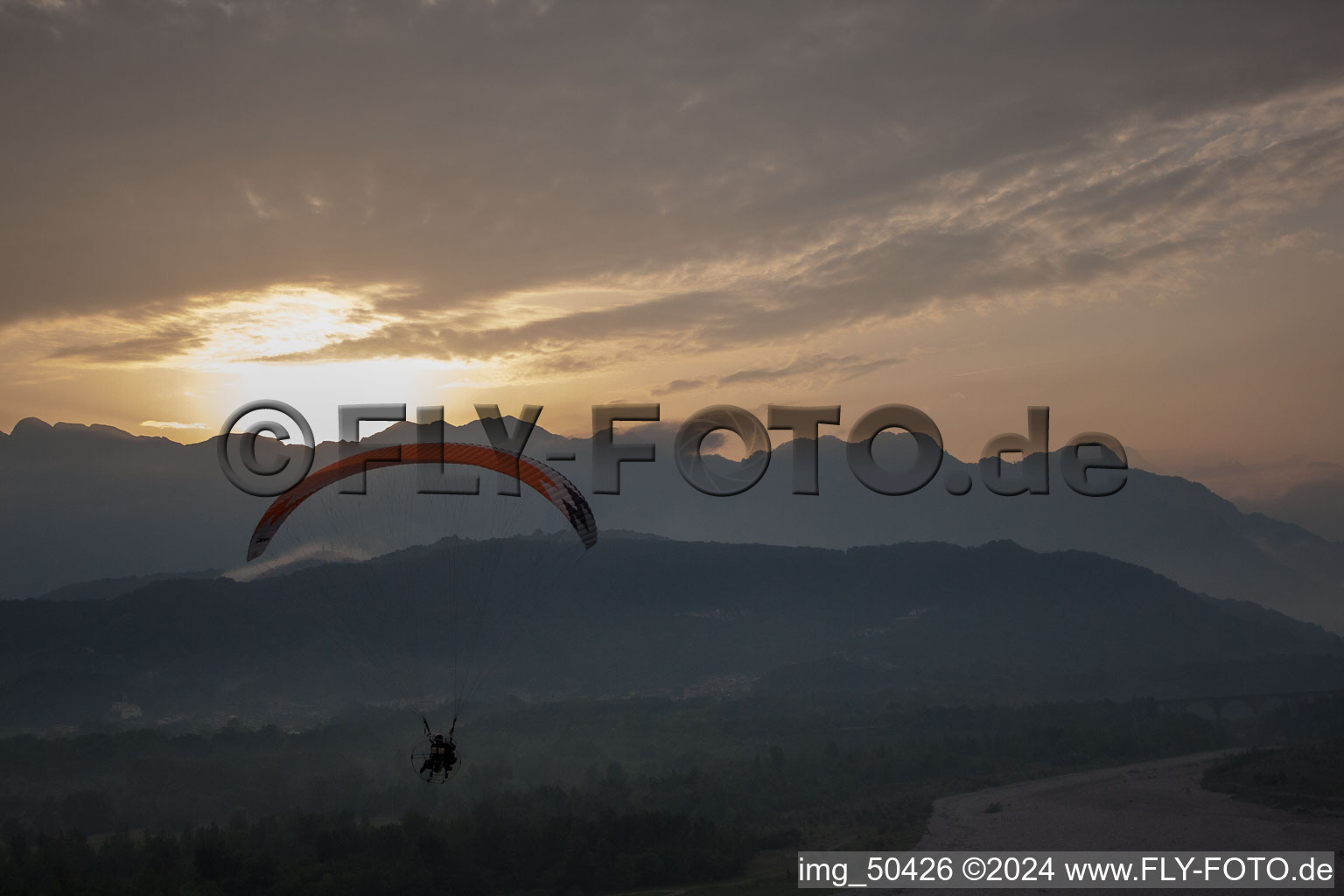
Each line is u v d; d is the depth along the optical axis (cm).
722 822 12456
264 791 14388
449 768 4684
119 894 8712
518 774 16000
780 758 15850
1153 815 13350
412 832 10100
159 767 15800
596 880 9781
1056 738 18875
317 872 9325
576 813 11912
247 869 9169
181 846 10181
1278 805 13688
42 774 17000
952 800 14738
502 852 9981
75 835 10206
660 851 10288
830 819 13338
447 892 9331
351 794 13975
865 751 18188
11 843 10175
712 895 9569
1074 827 12644
